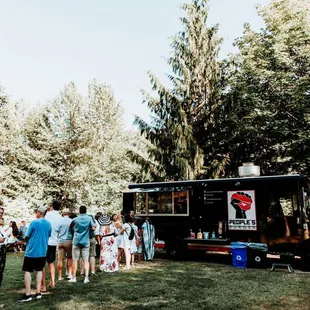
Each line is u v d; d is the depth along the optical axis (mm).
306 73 17562
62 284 7770
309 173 16516
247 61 18531
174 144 18891
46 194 25250
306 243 9391
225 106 18453
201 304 6016
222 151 19734
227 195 10875
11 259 12289
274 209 9953
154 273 9023
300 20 17750
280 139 17609
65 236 8375
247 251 9930
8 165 26250
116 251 9570
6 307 5992
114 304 6117
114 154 25828
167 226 11961
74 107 26953
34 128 27734
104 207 23766
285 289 7027
